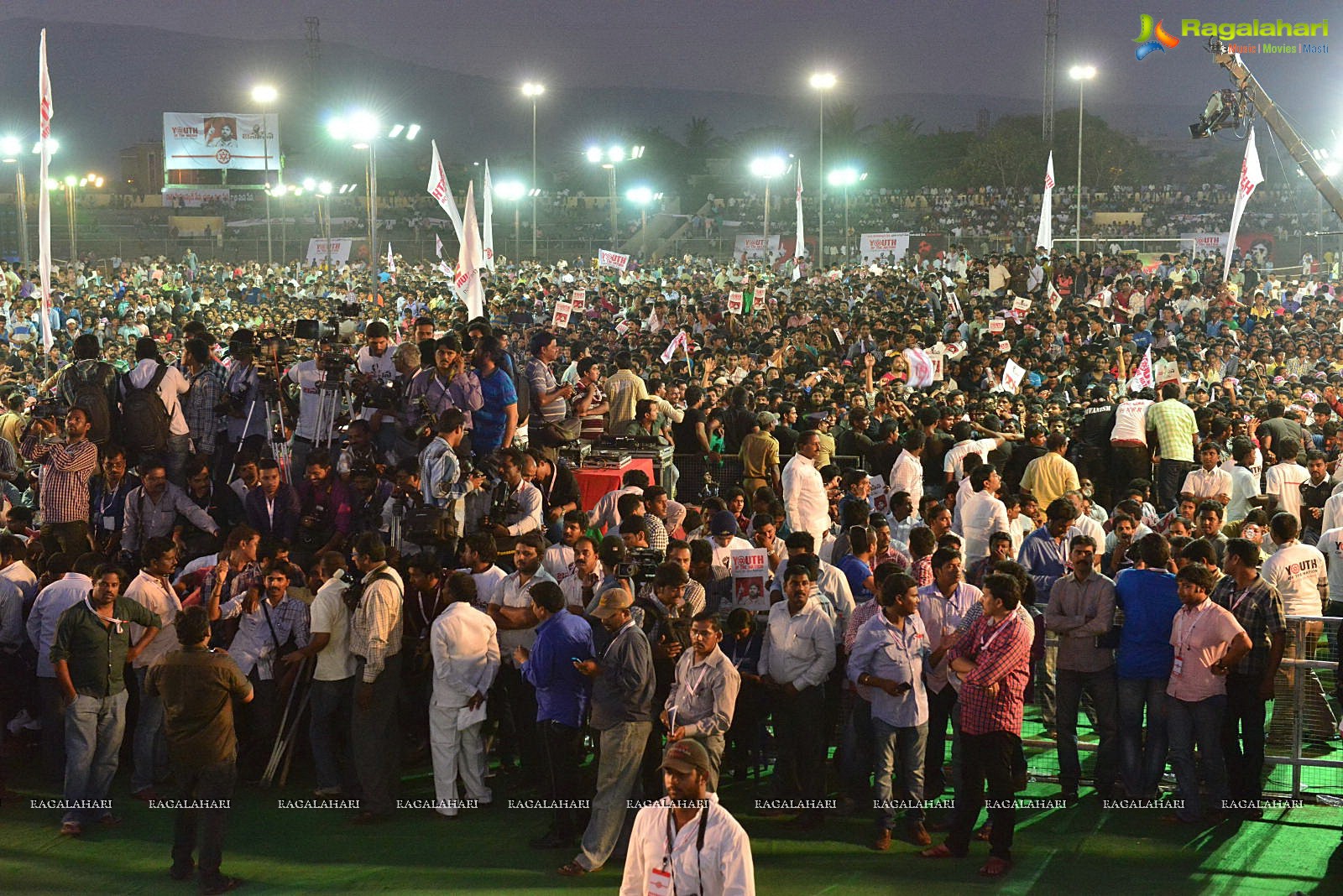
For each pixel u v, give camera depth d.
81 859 9.15
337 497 11.75
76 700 9.56
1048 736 10.62
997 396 17.83
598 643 9.45
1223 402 17.62
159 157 108.50
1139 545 9.64
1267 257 48.28
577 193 98.88
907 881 8.39
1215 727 9.07
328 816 9.83
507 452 11.50
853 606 9.91
